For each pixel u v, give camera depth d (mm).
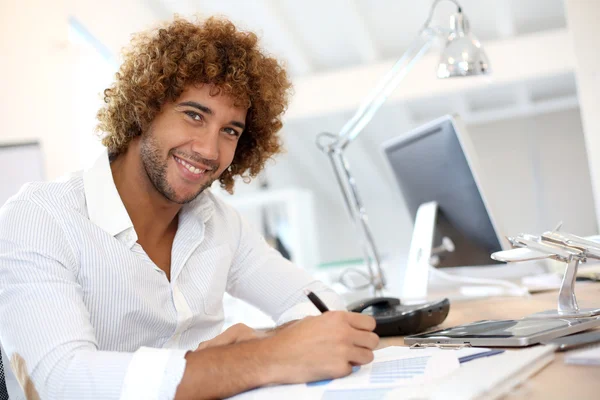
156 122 1160
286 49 5832
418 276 1691
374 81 5941
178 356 815
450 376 697
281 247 4723
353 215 2158
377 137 7875
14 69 3611
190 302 1199
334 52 6195
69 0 4141
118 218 1100
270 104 1323
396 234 9867
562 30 5562
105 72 4340
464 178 1604
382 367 830
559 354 769
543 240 1003
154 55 1166
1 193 3266
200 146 1143
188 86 1148
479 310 1368
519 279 1890
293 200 5758
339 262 2723
